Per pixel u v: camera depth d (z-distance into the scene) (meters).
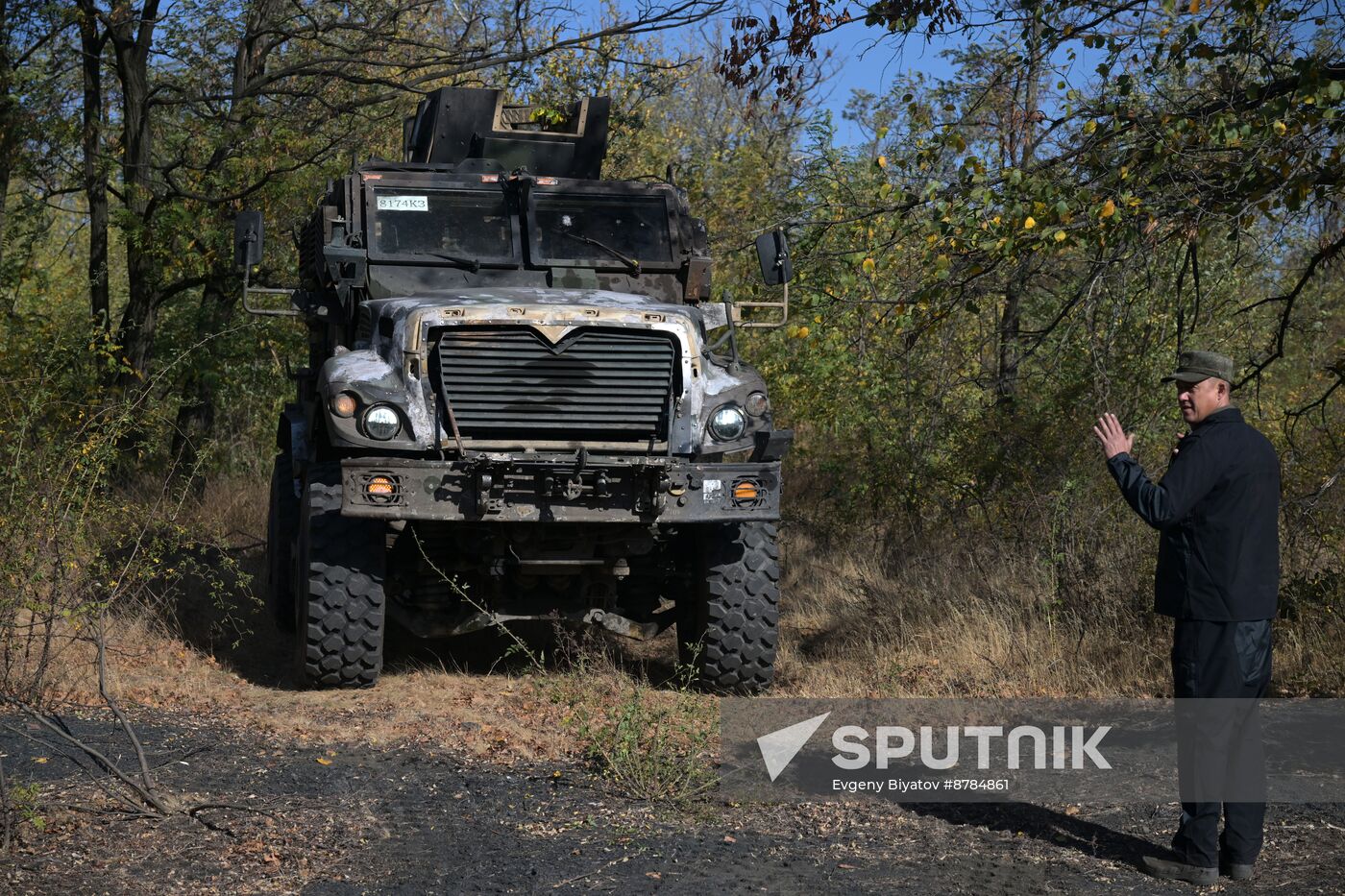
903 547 10.00
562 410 6.67
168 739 5.74
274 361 14.43
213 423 14.60
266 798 4.95
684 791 5.18
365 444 6.53
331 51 14.93
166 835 4.45
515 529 6.84
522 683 7.21
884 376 10.55
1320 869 4.50
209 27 13.55
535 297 7.03
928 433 10.29
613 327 6.69
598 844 4.59
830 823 4.93
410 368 6.58
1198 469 4.39
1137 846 4.72
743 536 7.05
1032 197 7.07
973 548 9.19
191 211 13.66
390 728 6.17
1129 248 7.36
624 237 8.07
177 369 13.34
